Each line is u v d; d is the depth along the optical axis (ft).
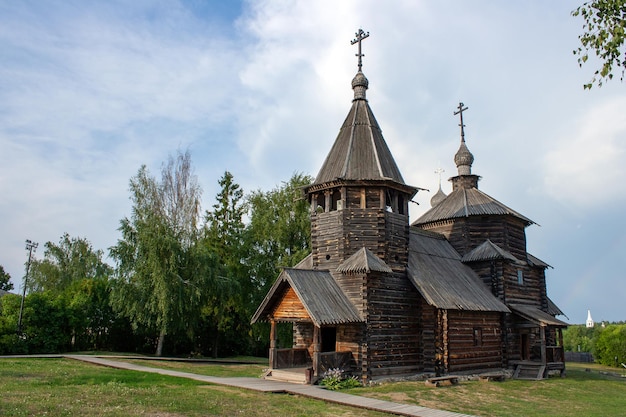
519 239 121.39
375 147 93.91
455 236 118.52
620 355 172.96
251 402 57.41
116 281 122.93
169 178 136.56
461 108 134.10
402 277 90.79
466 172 128.06
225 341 162.91
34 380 64.39
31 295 129.90
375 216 88.33
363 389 74.38
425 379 89.04
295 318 80.89
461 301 93.09
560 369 108.78
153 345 151.74
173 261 120.37
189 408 50.90
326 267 88.94
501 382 92.12
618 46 37.78
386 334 85.30
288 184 157.79
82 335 140.97
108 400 52.39
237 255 153.69
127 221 126.93
